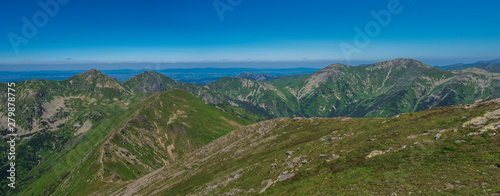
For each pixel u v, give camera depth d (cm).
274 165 6066
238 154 9862
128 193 11631
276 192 4459
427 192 2783
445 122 4962
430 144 4134
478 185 2625
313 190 3847
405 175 3372
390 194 2975
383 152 4434
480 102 5488
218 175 7631
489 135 3697
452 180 2895
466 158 3350
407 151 4134
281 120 12494
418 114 6438
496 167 2889
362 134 6162
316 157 5512
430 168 3388
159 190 9338
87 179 19262
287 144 8738
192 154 15375
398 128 5612
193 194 6700
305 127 10444
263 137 11256
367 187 3322
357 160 4444
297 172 4972
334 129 8725
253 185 5462
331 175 4206
